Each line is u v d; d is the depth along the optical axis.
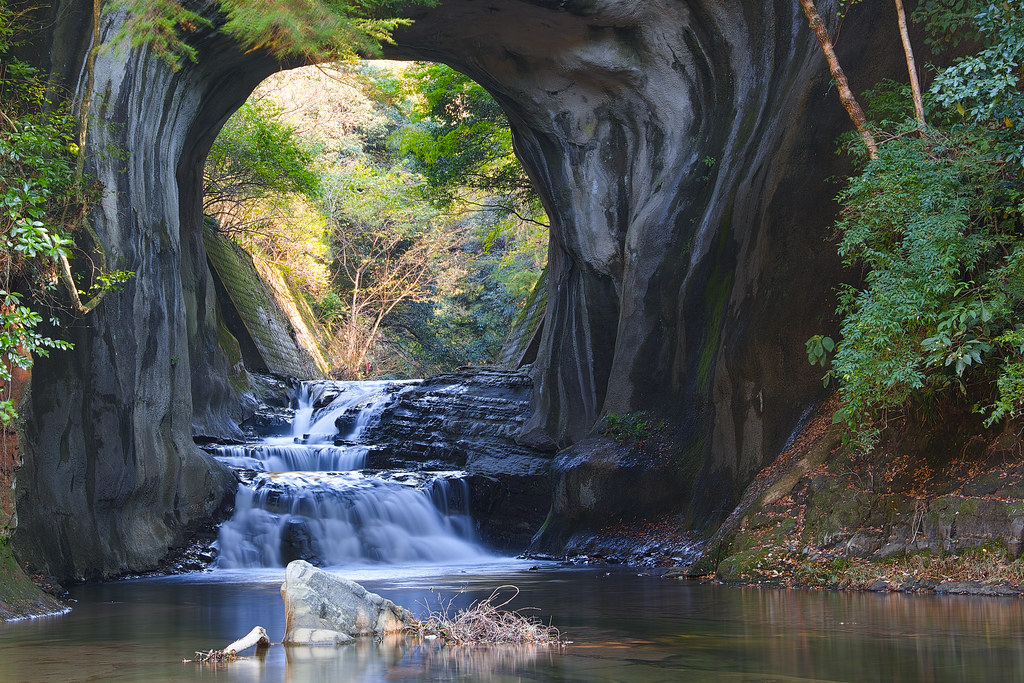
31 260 11.52
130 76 15.81
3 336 9.36
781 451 14.31
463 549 19.92
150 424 16.39
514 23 18.70
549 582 13.05
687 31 18.08
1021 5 10.42
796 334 14.68
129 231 15.88
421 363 47.31
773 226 15.50
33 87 13.18
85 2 14.30
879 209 10.99
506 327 45.53
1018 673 5.86
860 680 5.70
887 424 11.91
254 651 7.18
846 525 11.50
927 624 7.90
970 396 11.11
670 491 16.50
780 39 17.27
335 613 7.73
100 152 14.94
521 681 5.78
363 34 8.91
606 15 18.09
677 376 17.34
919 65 14.28
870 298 10.89
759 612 9.05
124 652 7.34
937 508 10.51
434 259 45.78
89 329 14.50
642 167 19.38
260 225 35.25
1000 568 9.69
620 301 19.81
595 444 17.89
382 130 48.03
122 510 15.65
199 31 16.78
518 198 31.36
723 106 18.02
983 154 10.60
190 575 15.90
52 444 13.55
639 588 11.84
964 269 10.95
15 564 10.43
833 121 15.32
